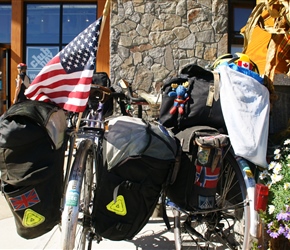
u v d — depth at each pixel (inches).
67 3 347.3
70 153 84.8
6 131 72.6
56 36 350.3
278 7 114.1
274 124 113.8
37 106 76.7
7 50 353.4
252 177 89.4
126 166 78.9
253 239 87.4
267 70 112.5
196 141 84.3
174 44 305.9
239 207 90.5
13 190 74.5
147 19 306.3
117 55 306.2
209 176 85.0
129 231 81.4
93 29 82.6
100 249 119.1
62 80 81.9
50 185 75.9
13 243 123.3
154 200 83.1
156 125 89.7
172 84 94.9
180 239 105.7
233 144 86.4
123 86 127.3
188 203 87.1
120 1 307.0
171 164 84.1
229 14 324.2
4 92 349.4
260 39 145.4
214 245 95.3
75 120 102.1
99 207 81.5
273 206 87.3
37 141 74.9
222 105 89.5
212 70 97.3
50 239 125.8
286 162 94.3
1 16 355.6
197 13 304.8
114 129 82.7
